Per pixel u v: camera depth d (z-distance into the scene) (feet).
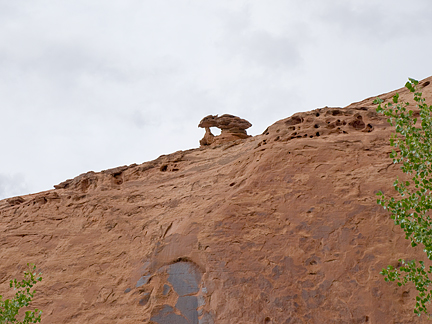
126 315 53.47
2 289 65.51
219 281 49.26
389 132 52.21
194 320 48.75
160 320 50.75
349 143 53.21
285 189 52.39
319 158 53.16
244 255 49.57
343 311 41.96
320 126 57.98
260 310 45.47
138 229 63.00
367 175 48.98
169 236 57.16
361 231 45.11
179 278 52.60
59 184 82.38
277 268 47.01
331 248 45.68
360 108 58.29
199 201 59.82
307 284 44.80
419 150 32.45
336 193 48.96
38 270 65.21
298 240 47.75
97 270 60.80
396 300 40.19
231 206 54.24
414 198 33.01
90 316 55.93
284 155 55.72
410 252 41.88
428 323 38.04
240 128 91.25
